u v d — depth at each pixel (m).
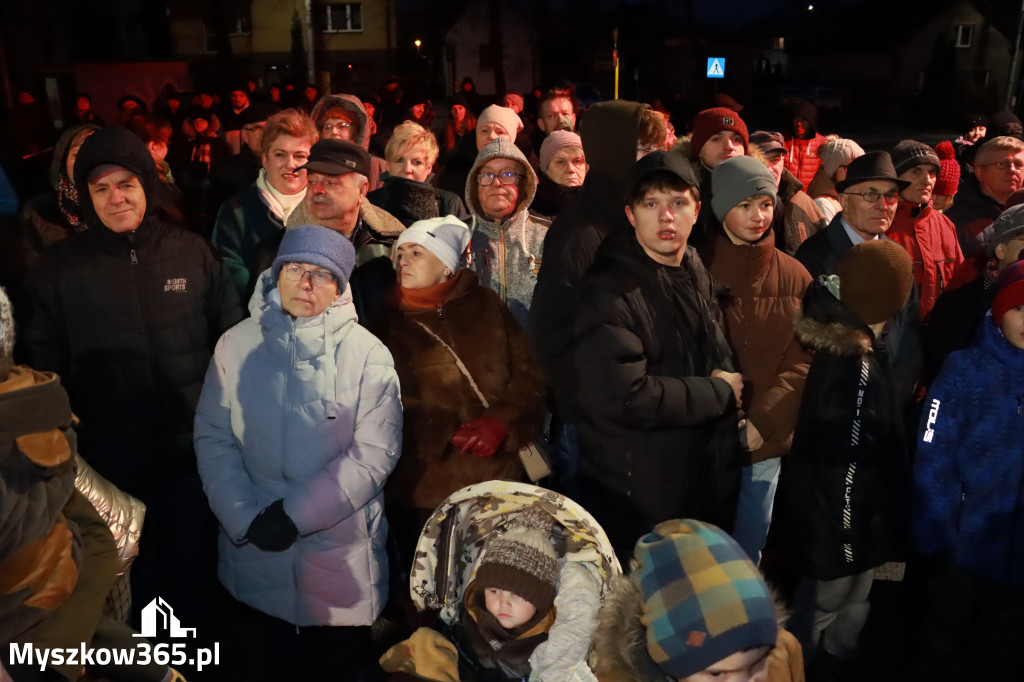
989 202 4.63
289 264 2.49
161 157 5.08
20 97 10.51
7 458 1.47
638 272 2.55
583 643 2.06
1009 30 38.16
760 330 2.97
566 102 5.93
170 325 2.93
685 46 32.50
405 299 2.86
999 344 2.60
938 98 38.88
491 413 2.80
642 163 2.55
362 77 33.38
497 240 3.51
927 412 2.70
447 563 2.32
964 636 2.80
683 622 1.58
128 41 25.94
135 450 2.90
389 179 3.88
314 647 2.98
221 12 30.58
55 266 2.82
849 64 42.28
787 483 2.81
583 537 2.17
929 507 2.70
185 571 3.09
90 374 2.84
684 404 2.47
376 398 2.60
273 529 2.46
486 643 2.15
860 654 3.09
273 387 2.54
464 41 32.78
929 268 3.95
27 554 1.50
